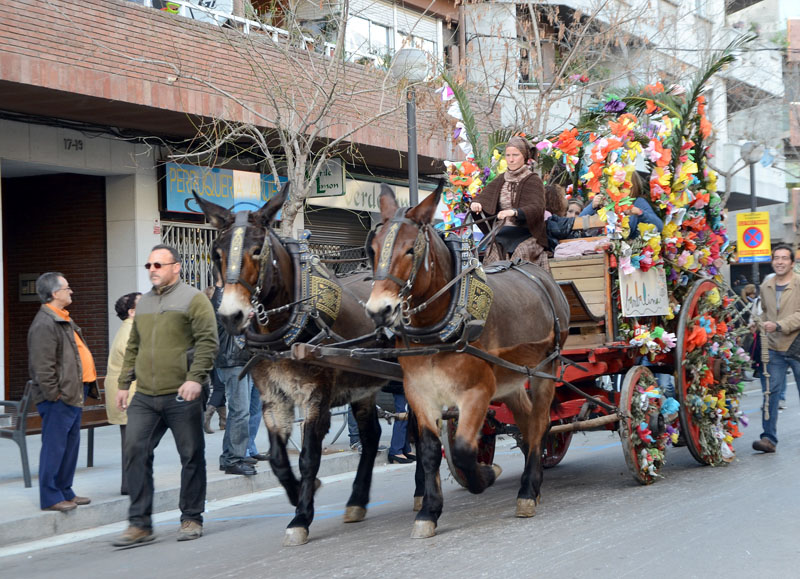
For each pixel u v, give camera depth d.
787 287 9.81
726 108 27.34
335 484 9.77
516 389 7.17
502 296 6.87
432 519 6.32
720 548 5.54
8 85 11.59
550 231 8.50
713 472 8.48
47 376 7.53
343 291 7.05
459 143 11.97
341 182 16.70
